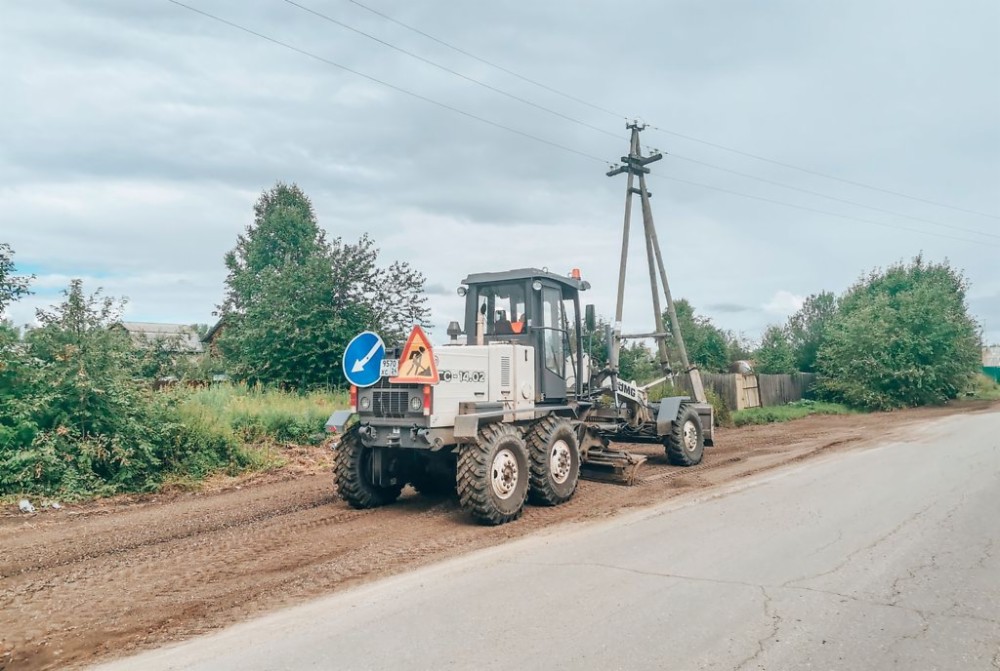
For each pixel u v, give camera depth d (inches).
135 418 411.2
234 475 433.4
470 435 298.8
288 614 190.4
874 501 319.9
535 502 343.6
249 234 1711.4
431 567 233.3
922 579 205.9
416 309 841.5
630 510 323.0
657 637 164.4
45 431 375.6
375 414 322.0
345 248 818.2
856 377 1117.1
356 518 317.4
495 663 151.7
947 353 1110.4
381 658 156.6
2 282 403.2
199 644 170.7
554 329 389.1
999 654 153.9
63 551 263.3
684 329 1224.2
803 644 159.6
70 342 399.2
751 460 502.3
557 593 198.8
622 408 473.4
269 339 763.4
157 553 259.0
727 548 244.7
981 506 303.9
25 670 160.2
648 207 858.8
